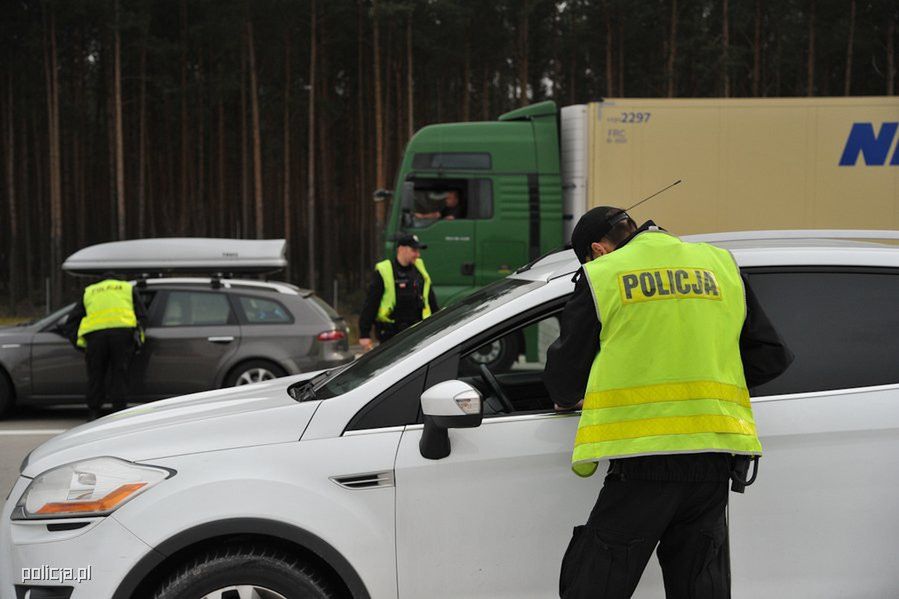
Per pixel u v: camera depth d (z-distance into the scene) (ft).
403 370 9.86
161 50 119.24
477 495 9.42
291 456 9.44
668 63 119.55
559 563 9.48
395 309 25.05
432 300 25.63
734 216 37.45
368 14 110.73
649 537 8.41
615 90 131.64
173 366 28.35
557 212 37.76
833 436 9.69
